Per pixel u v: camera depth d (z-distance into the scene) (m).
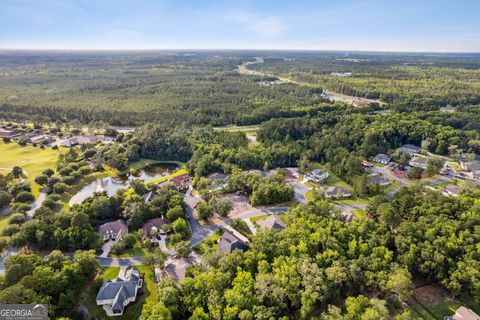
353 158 122.88
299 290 60.31
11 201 103.38
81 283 66.38
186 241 80.38
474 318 57.53
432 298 65.50
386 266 66.44
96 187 118.94
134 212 91.50
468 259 66.75
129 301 64.50
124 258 77.94
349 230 77.19
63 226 81.69
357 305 55.03
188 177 129.62
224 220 96.12
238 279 61.97
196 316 54.69
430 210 84.94
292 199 108.50
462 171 128.88
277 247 72.69
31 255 67.06
